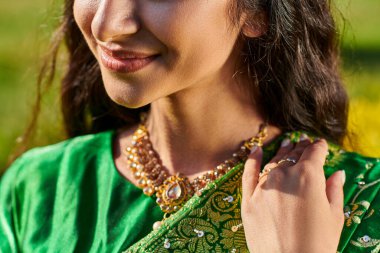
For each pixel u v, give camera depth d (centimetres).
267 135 204
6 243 215
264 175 186
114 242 192
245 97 200
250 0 182
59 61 242
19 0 855
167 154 203
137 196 200
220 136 199
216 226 185
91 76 233
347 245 179
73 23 227
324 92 207
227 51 183
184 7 168
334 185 184
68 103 241
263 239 173
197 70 176
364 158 200
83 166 213
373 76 500
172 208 194
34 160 226
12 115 467
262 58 195
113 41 170
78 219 203
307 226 172
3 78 556
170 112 197
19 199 223
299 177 180
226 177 192
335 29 206
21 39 675
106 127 245
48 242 204
